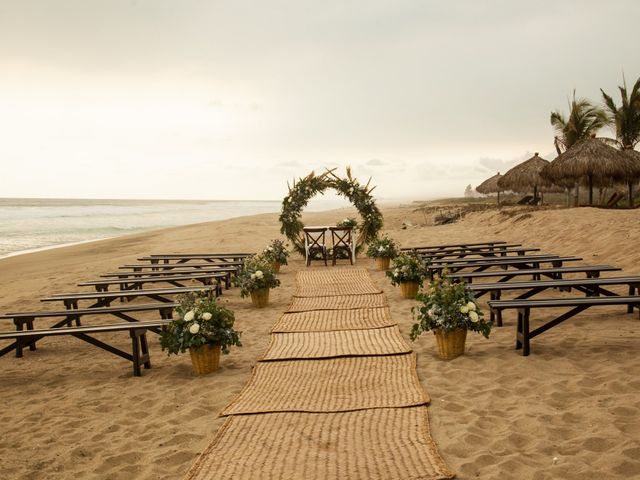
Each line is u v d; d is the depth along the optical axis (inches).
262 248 680.4
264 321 290.8
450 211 1050.7
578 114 932.0
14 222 1530.5
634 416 143.5
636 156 708.7
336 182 543.8
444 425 146.8
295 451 133.3
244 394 177.6
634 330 227.5
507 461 123.6
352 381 185.0
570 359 194.2
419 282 326.0
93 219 1717.5
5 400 194.4
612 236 447.5
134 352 212.1
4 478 134.3
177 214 2171.5
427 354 215.5
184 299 219.3
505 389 170.6
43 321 333.4
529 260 347.9
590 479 114.9
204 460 131.6
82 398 190.9
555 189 978.7
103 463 138.7
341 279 415.8
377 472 120.2
